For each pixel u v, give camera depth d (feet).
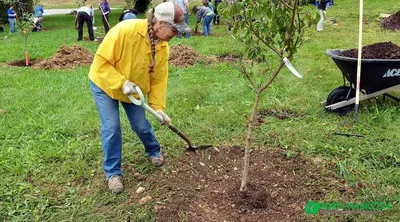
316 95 21.99
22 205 13.00
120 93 12.84
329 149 15.90
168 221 12.07
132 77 12.76
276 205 12.72
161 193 13.35
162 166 15.02
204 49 36.96
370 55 19.40
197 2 94.17
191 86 24.40
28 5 68.49
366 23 49.80
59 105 22.20
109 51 12.05
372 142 16.47
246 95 22.48
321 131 17.63
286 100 21.48
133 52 12.24
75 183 14.21
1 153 16.14
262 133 17.62
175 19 11.73
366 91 19.21
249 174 14.30
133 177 14.37
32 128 18.65
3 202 13.14
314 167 14.67
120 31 12.00
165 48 12.85
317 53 33.06
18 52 40.01
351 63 18.07
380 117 18.74
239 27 11.30
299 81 24.79
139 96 12.58
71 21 73.20
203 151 15.98
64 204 13.04
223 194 13.23
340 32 44.01
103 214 12.45
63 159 15.83
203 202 12.89
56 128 18.44
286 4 10.77
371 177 14.02
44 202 13.06
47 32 57.93
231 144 16.74
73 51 33.63
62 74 29.43
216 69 28.94
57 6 116.26
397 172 14.26
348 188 13.38
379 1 67.41
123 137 17.43
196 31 49.32
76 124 19.03
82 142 17.16
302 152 15.90
